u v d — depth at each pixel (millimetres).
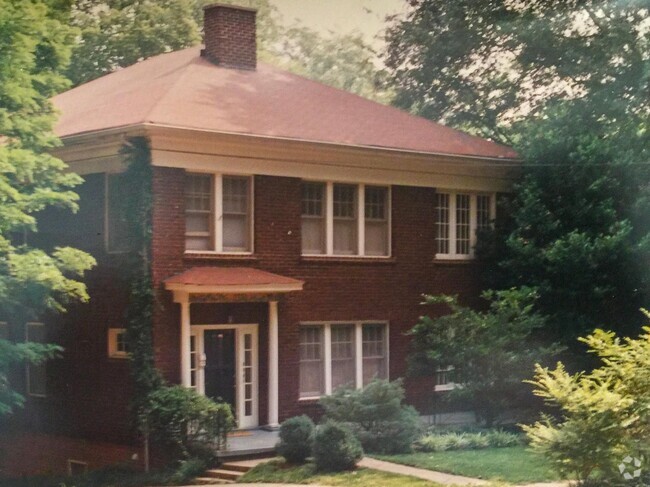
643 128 32062
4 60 23031
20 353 23656
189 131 24922
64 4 26047
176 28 48312
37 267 23109
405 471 21656
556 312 29719
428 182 30250
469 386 27219
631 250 29328
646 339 18969
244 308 26562
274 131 26703
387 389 24375
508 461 22297
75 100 30797
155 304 24859
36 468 28594
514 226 31406
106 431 26203
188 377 24953
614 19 38594
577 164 30125
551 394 17750
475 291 31406
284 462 23141
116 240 26312
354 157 28328
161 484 22844
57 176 24750
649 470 16344
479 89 43500
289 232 27266
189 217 25781
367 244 29188
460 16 42375
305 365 27812
